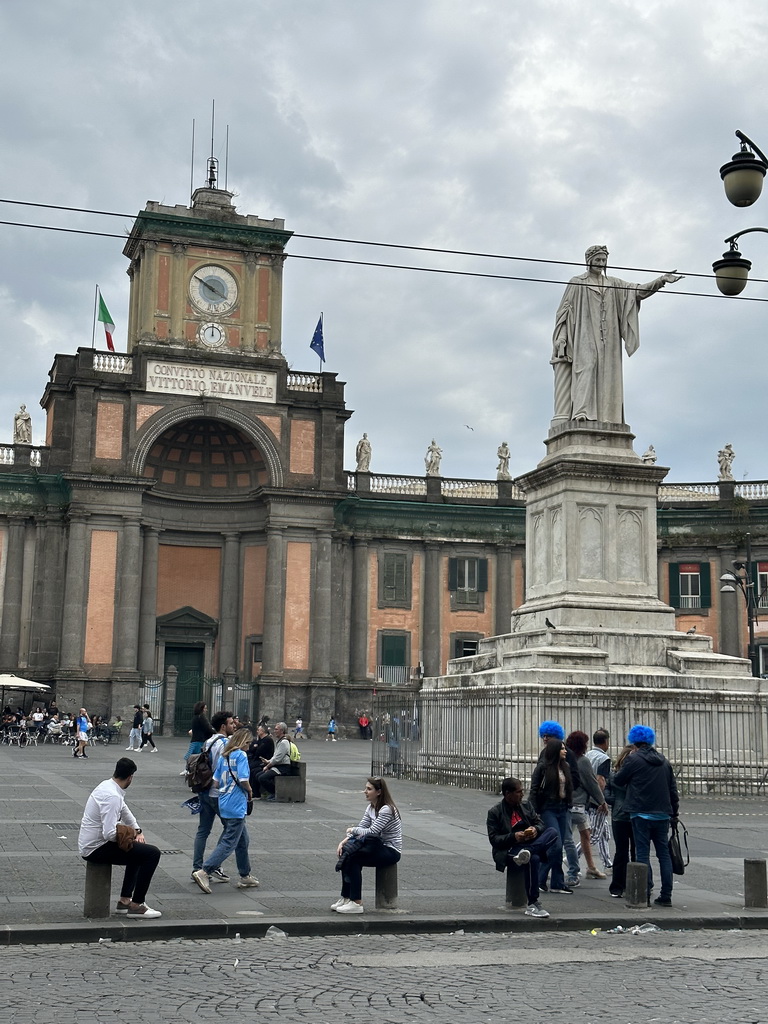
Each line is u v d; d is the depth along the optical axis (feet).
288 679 202.28
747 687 87.04
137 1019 30.42
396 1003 32.35
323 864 55.36
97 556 194.59
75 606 191.52
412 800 80.33
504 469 224.74
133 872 43.80
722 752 84.79
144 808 75.31
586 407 91.15
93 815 42.78
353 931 43.11
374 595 216.33
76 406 195.42
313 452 207.21
